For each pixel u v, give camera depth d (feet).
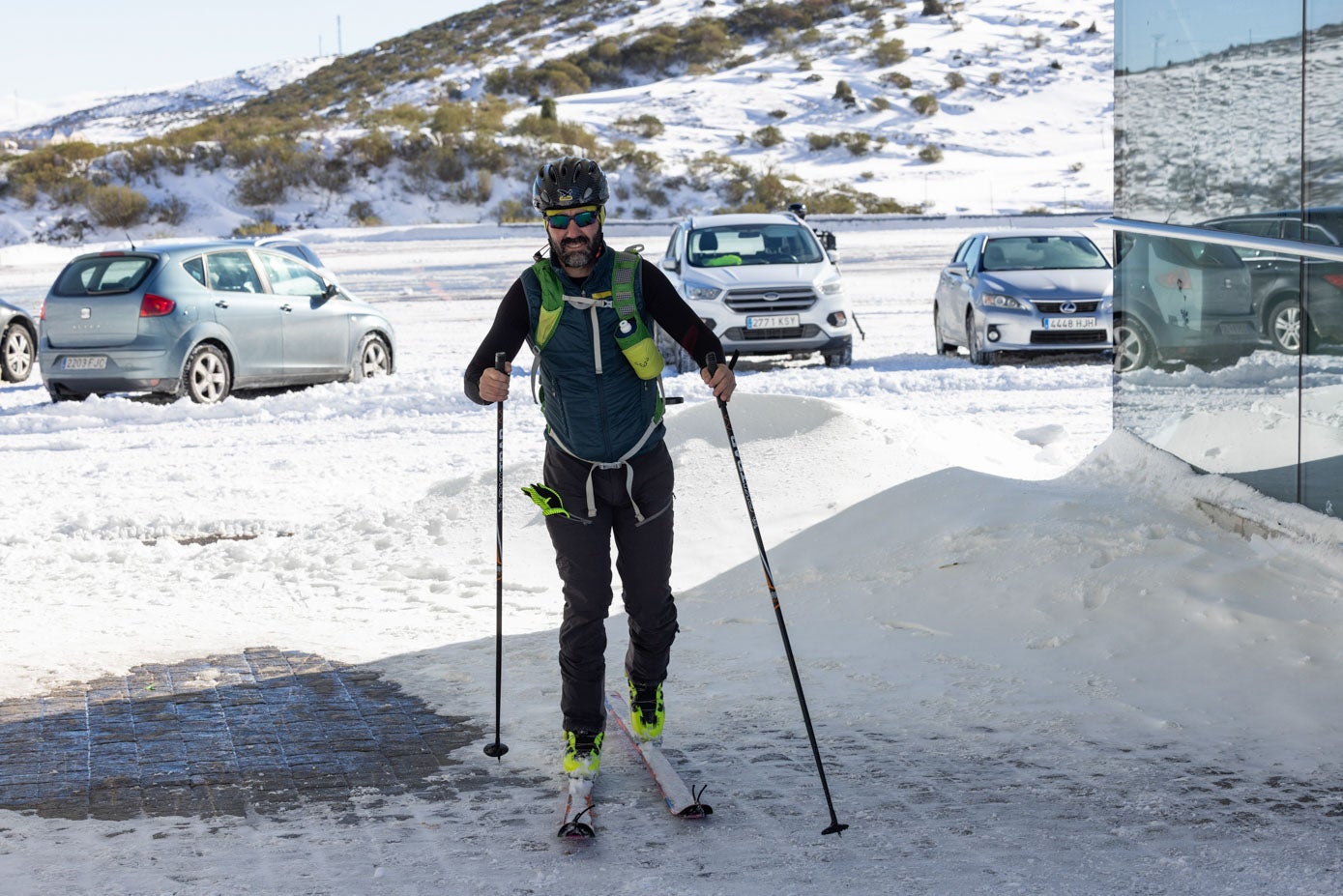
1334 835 12.88
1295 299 19.86
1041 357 56.03
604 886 12.35
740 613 21.52
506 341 14.33
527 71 291.17
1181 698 16.47
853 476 26.20
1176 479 22.50
